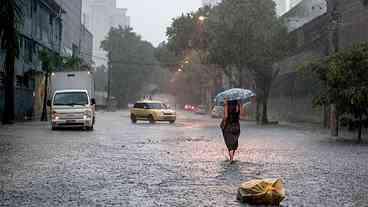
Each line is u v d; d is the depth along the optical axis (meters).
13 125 45.69
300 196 12.69
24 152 22.16
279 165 18.88
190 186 13.91
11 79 46.19
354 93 31.02
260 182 11.88
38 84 66.44
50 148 24.12
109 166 17.88
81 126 40.12
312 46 60.06
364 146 28.22
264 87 60.44
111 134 35.56
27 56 60.81
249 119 76.62
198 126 49.53
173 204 11.50
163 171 16.80
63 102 39.31
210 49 62.03
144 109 56.94
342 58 32.31
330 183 14.73
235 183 14.50
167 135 35.28
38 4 65.25
